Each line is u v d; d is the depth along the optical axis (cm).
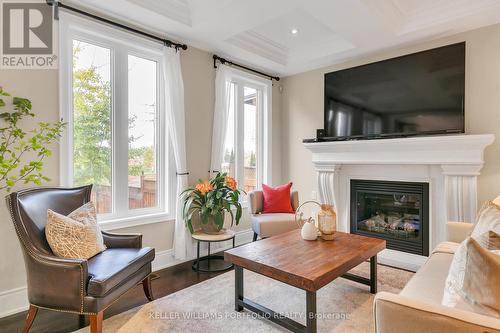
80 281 177
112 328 200
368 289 261
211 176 374
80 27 263
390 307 112
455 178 300
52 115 246
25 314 223
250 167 457
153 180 328
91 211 231
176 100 328
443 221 321
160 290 262
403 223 363
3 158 215
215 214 314
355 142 358
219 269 315
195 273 303
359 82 375
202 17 292
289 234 270
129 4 262
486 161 304
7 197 192
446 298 124
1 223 221
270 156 470
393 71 346
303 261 200
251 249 227
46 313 224
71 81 261
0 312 220
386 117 351
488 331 94
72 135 262
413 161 322
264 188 401
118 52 297
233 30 313
